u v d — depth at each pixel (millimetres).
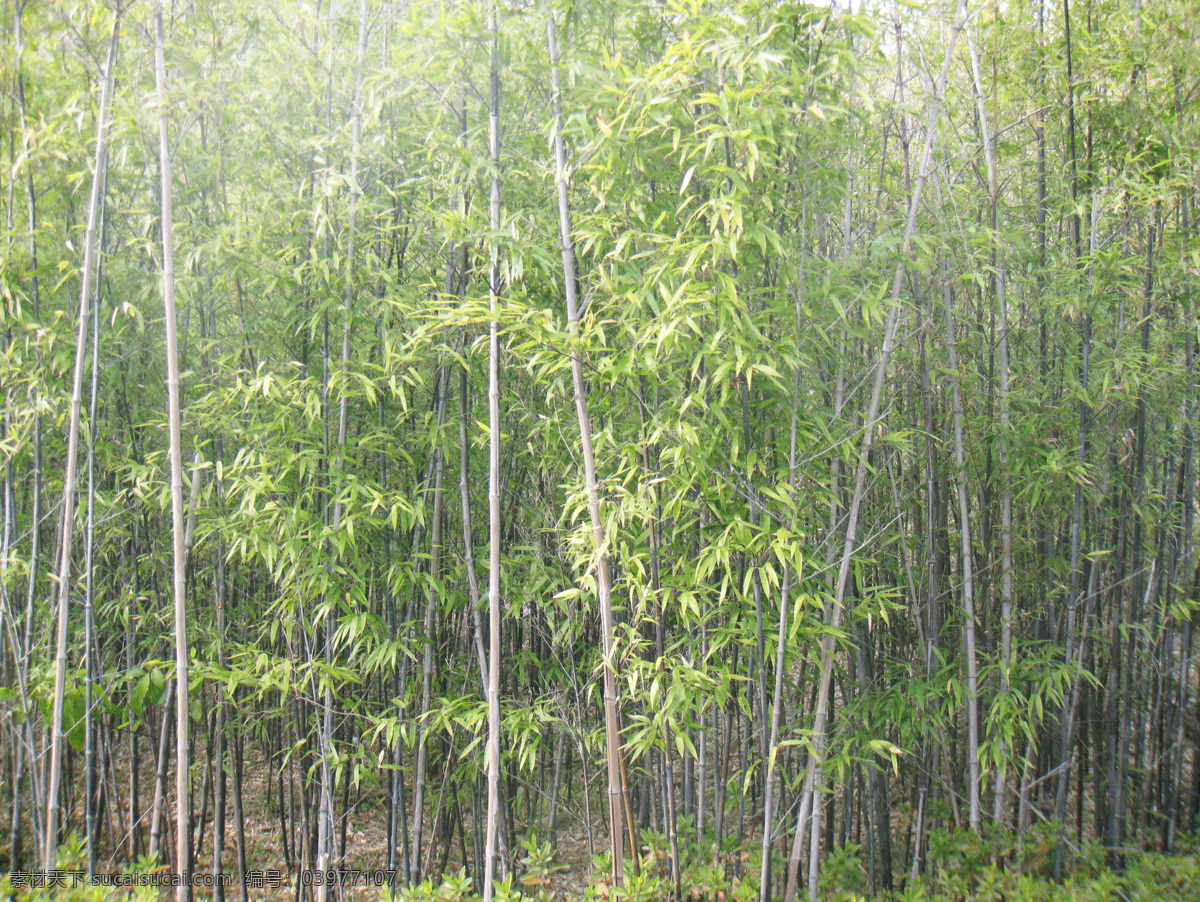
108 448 3879
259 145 3670
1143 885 3330
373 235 3588
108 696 3904
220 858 4027
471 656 3980
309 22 3545
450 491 3775
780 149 2998
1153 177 3756
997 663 3699
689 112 3072
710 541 3203
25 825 4668
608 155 3012
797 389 3119
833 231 3791
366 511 3541
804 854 3826
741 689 3402
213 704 4422
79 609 4191
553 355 3076
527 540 4082
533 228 3369
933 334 3898
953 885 3355
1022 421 3727
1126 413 4035
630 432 3289
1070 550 4035
